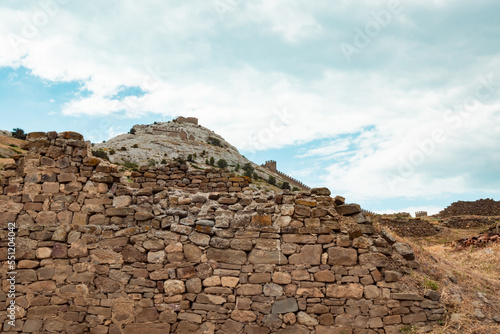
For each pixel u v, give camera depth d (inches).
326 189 396.2
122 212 400.5
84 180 411.5
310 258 372.2
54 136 421.1
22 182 411.5
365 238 378.3
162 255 383.6
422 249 442.6
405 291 366.3
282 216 385.4
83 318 375.6
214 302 367.2
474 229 1262.3
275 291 364.8
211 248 381.1
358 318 357.4
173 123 5315.0
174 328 365.4
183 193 420.5
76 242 392.2
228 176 743.7
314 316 358.0
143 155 3481.8
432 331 350.9
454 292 378.3
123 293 377.7
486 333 343.6
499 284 421.1
